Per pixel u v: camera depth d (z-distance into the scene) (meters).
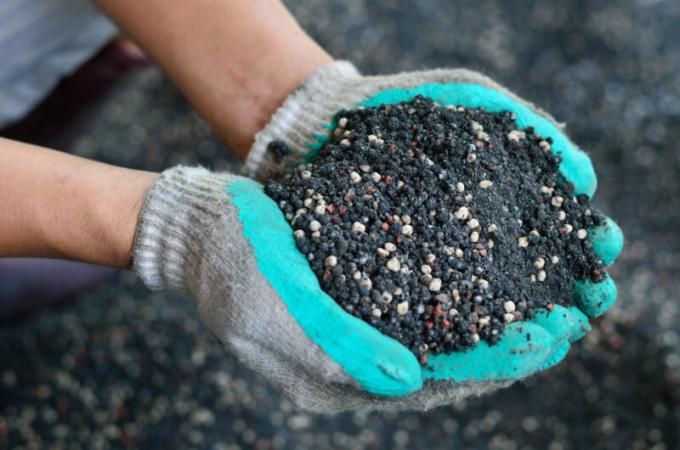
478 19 0.94
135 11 0.54
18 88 0.65
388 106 0.51
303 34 0.55
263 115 0.54
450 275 0.47
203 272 0.46
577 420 0.71
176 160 0.83
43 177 0.47
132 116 0.86
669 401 0.70
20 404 0.70
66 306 0.75
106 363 0.72
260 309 0.45
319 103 0.53
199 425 0.70
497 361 0.46
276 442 0.70
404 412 0.72
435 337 0.46
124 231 0.48
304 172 0.49
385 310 0.46
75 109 0.74
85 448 0.69
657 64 0.90
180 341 0.73
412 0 0.95
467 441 0.71
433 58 0.91
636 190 0.83
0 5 0.60
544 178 0.51
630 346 0.72
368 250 0.47
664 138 0.85
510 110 0.52
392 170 0.49
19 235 0.48
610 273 0.77
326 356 0.44
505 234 0.48
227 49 0.53
